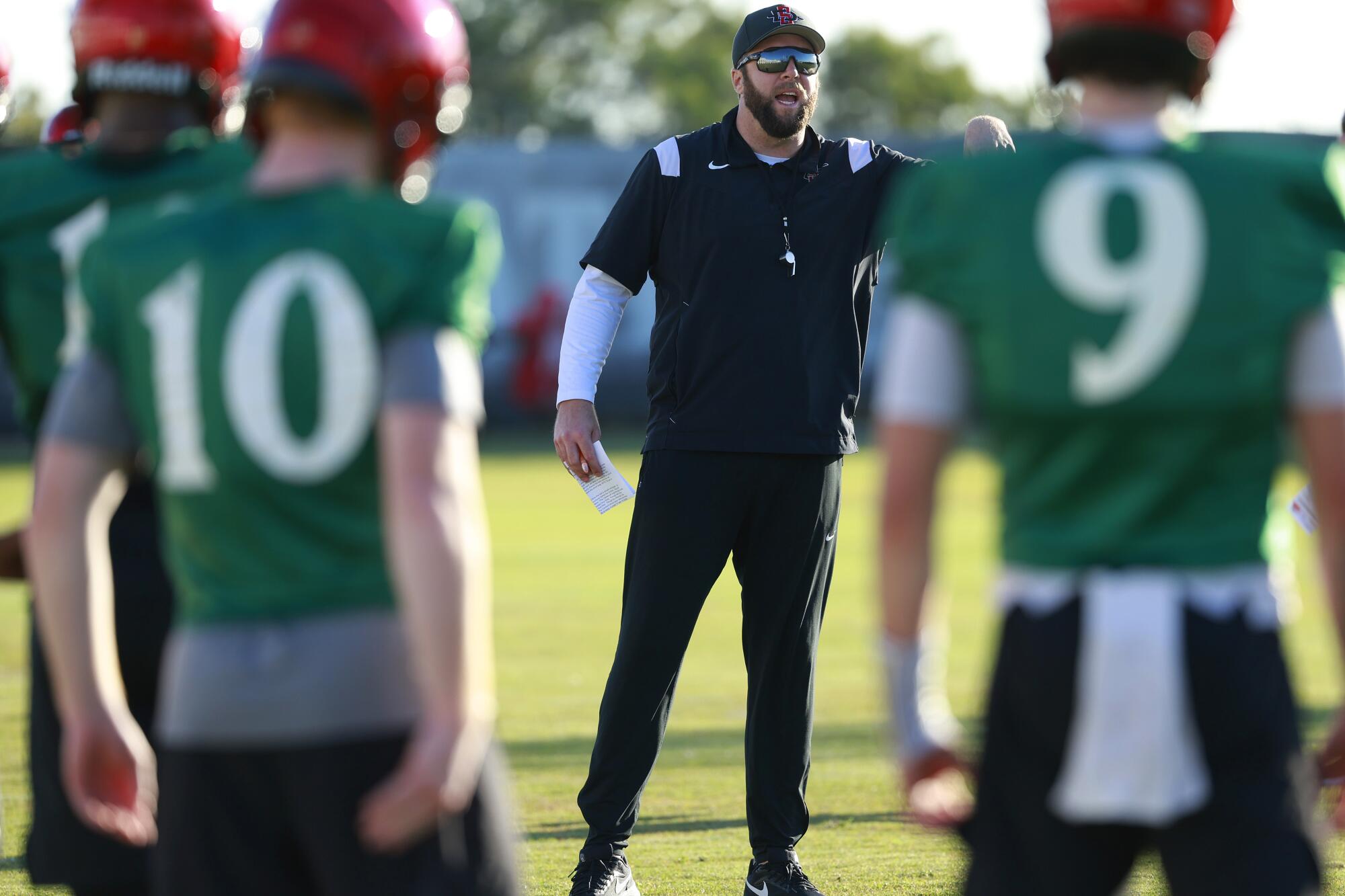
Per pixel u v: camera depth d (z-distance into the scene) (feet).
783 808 50.06
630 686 49.78
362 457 24.67
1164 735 24.08
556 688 91.50
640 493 50.60
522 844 57.11
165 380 25.11
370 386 24.43
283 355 24.41
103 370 26.43
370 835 24.12
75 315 33.04
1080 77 26.00
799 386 49.83
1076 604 24.59
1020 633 25.13
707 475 49.55
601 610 125.08
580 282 52.80
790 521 49.96
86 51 33.14
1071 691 24.45
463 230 25.02
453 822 26.50
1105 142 25.30
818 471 50.14
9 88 43.42
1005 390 24.84
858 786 65.67
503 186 311.47
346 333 24.39
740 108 50.80
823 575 50.65
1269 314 24.25
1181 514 24.62
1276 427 25.18
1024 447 25.17
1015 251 24.63
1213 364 24.16
